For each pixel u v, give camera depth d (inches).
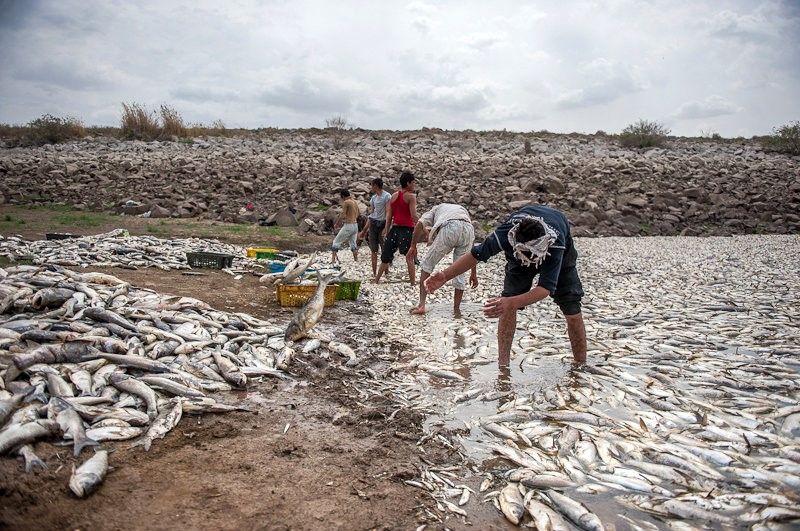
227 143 1269.7
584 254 619.5
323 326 300.2
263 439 168.6
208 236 632.4
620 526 131.2
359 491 143.0
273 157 1084.5
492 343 278.5
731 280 456.1
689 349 263.9
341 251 618.2
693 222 857.5
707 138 1556.3
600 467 156.1
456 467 158.4
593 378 226.2
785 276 472.7
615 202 893.2
